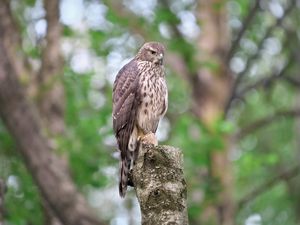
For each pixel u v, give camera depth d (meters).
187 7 18.80
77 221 15.02
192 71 19.09
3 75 14.66
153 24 18.03
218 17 20.39
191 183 16.97
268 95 22.05
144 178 7.80
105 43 17.73
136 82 11.47
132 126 11.37
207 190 16.94
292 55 21.23
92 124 16.98
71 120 17.66
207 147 16.88
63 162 15.80
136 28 18.14
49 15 16.61
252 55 19.47
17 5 17.97
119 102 11.49
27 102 14.90
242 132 19.34
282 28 21.05
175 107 18.91
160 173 7.79
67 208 15.02
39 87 16.55
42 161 15.00
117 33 17.81
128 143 11.16
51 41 16.61
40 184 15.11
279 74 20.28
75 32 17.78
